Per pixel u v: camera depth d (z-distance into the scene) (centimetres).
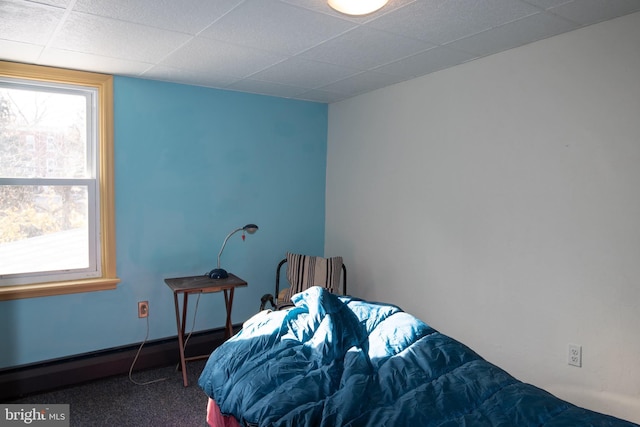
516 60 268
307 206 420
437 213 322
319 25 227
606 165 230
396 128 353
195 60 287
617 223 227
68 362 312
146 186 338
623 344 227
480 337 296
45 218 307
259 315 262
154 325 347
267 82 346
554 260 254
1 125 292
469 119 297
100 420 260
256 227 352
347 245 407
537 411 152
